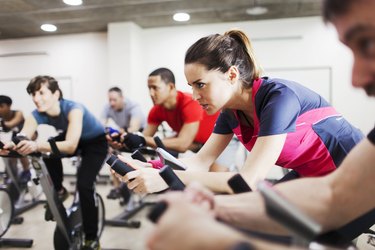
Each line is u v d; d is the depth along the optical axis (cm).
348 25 43
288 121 90
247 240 32
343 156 107
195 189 44
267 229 56
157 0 429
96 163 223
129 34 528
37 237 286
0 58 593
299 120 100
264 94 97
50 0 413
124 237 279
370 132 59
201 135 220
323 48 509
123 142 199
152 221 38
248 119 110
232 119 116
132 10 468
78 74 589
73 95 591
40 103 208
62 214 208
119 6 449
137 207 345
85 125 221
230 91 98
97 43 582
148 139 203
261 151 86
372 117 498
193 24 548
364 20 41
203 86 94
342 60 504
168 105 221
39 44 593
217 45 94
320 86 514
